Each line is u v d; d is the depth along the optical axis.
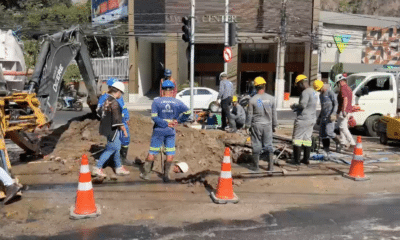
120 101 6.45
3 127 5.57
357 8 38.25
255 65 31.14
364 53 29.94
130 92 27.77
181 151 7.31
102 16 31.92
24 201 4.83
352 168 6.26
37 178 5.85
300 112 6.89
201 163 6.77
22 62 7.18
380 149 9.01
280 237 3.89
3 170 4.70
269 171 6.40
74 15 34.53
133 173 6.20
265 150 6.52
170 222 4.24
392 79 11.26
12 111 6.18
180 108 5.72
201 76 30.69
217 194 4.96
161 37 27.20
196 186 5.61
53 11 34.38
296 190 5.56
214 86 30.72
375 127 11.13
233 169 6.69
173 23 26.38
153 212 4.53
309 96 6.78
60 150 7.41
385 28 29.83
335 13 28.50
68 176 5.98
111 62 28.61
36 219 4.24
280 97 25.50
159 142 5.74
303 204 4.95
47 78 7.23
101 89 9.09
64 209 4.57
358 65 29.56
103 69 28.84
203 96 19.34
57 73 7.38
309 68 28.22
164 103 5.62
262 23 26.00
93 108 9.43
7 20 30.14
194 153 7.30
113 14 30.67
